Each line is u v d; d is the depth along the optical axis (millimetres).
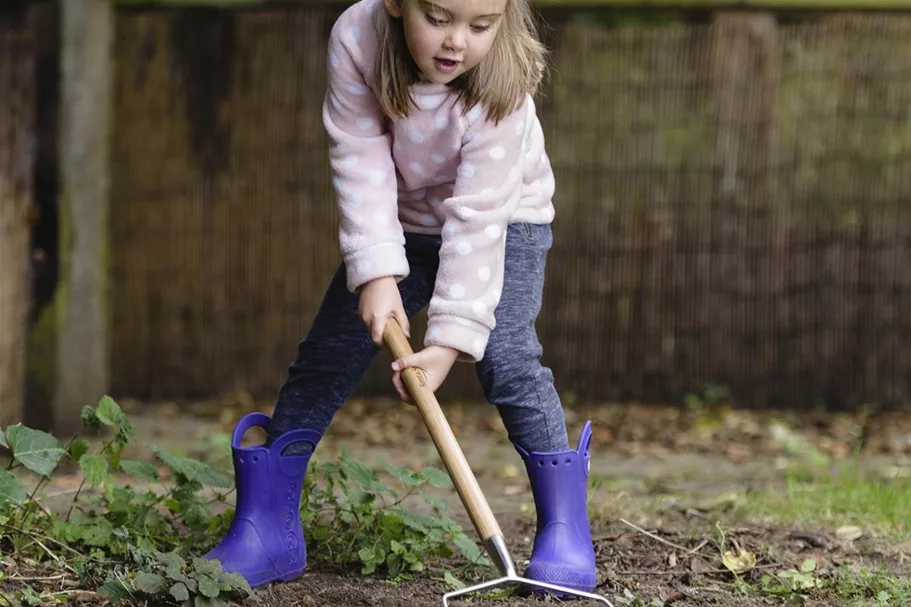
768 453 6965
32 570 3361
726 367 8344
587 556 3344
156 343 8406
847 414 8227
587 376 8398
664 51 8156
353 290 3242
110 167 8250
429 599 3279
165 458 3695
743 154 8188
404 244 3416
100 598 3156
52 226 7609
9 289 7148
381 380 8617
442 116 3164
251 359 8430
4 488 3295
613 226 8305
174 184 8320
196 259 8383
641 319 8344
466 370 8500
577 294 8359
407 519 3658
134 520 3723
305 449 3457
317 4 7973
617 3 7824
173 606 3057
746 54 8117
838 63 8109
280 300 8398
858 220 8219
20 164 7188
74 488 5098
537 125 3434
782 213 8234
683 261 8297
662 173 8242
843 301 8273
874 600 3428
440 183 3312
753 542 3988
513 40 3154
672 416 8062
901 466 6508
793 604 3379
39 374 7570
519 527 4387
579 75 8203
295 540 3461
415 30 2945
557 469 3354
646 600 3377
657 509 4711
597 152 8250
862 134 8156
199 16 8188
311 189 8344
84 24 7637
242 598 3176
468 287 3150
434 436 2990
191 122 8281
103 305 7781
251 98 8273
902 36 8070
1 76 7004
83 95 7645
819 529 4254
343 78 3230
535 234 3412
